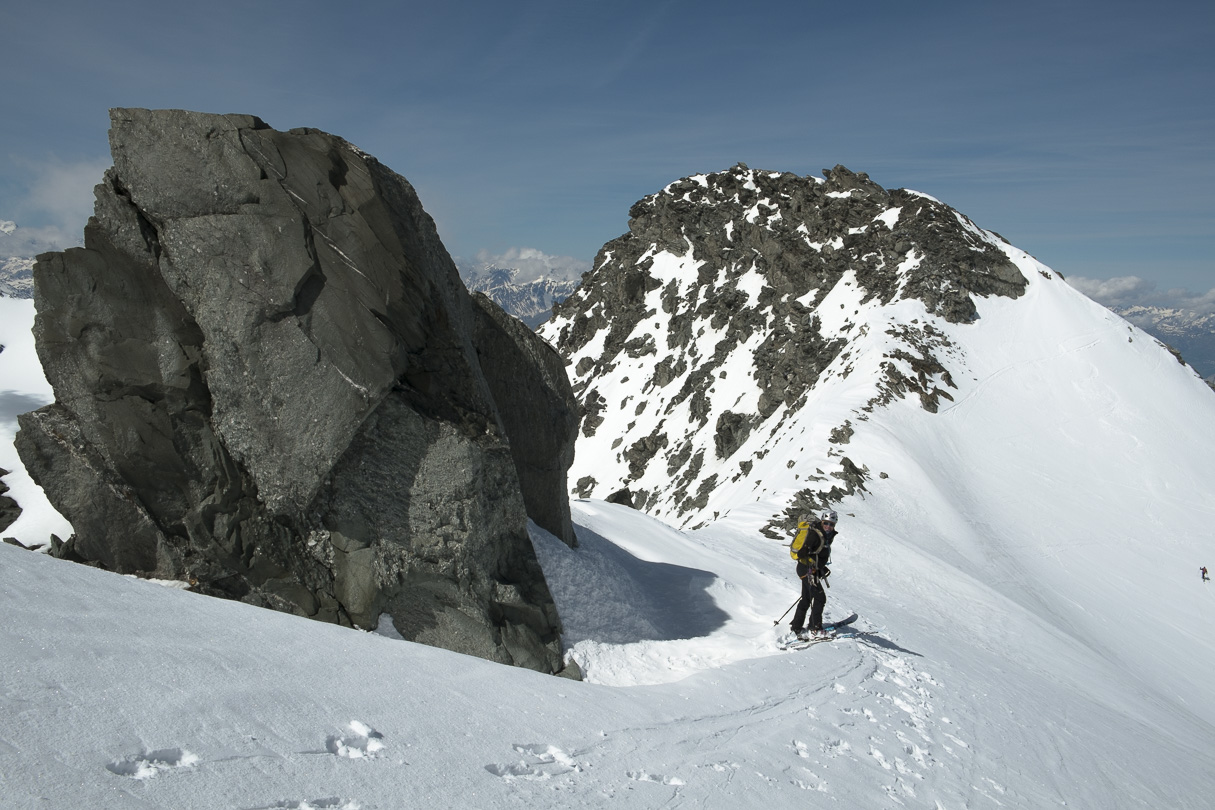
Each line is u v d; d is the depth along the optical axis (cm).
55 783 337
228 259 973
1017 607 2952
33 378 1360
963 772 971
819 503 4228
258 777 409
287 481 988
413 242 1097
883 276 8638
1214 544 5034
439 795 464
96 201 989
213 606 670
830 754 857
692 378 11175
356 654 657
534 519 1438
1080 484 5678
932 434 5812
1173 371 7081
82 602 559
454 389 1111
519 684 734
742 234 12412
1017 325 7575
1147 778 1284
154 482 991
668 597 1549
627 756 652
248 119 986
